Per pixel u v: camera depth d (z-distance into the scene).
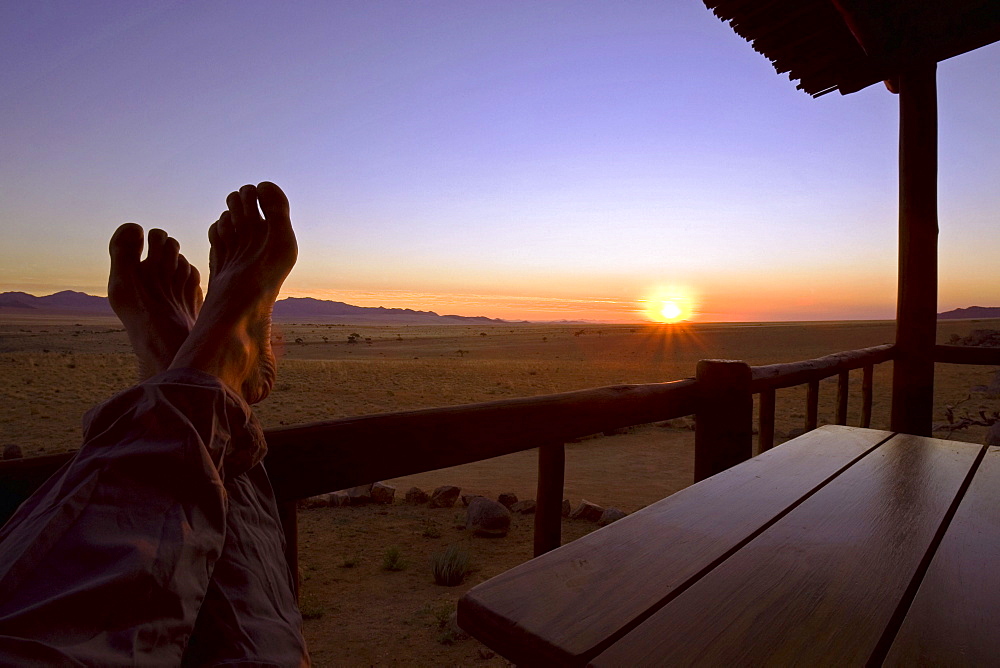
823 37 3.45
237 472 0.81
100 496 0.61
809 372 3.21
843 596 0.71
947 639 0.62
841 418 3.77
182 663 0.63
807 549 0.85
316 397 23.72
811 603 0.69
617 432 14.66
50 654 0.45
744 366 2.31
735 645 0.60
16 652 0.43
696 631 0.63
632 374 36.50
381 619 4.10
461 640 3.74
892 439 1.63
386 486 7.80
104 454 0.65
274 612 0.72
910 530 0.94
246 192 1.17
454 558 4.95
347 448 1.19
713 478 1.22
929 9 3.27
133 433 0.69
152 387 0.74
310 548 5.79
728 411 2.29
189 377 0.78
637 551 0.83
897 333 4.47
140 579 0.54
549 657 0.60
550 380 32.06
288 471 1.11
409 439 1.30
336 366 41.31
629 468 10.44
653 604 0.68
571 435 1.70
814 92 4.05
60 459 0.94
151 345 1.24
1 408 19.56
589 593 0.70
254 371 1.02
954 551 0.85
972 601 0.70
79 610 0.50
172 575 0.58
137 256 1.30
